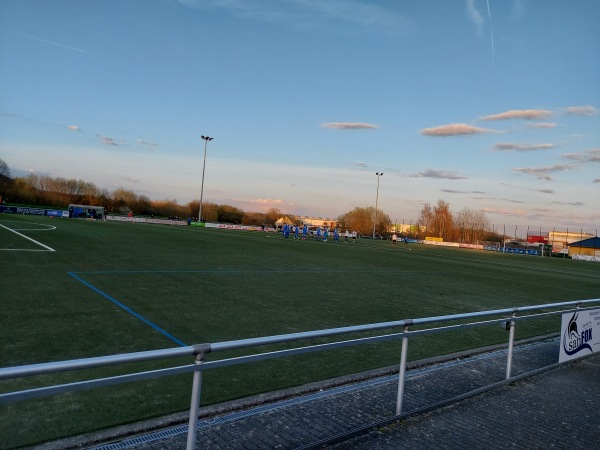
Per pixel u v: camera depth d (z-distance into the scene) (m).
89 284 11.34
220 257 20.47
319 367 6.27
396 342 8.04
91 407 4.49
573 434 4.56
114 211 95.25
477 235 84.38
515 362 7.07
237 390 5.18
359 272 18.80
